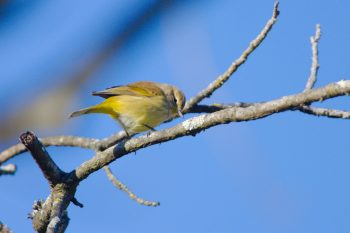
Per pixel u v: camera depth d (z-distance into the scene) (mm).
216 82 10828
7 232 6859
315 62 10000
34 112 5367
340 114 9375
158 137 7609
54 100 5199
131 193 9461
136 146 7711
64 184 7840
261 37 9836
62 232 7379
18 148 12031
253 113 6824
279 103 6688
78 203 7984
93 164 7852
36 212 7742
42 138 12312
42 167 7703
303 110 9414
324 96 6398
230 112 7027
